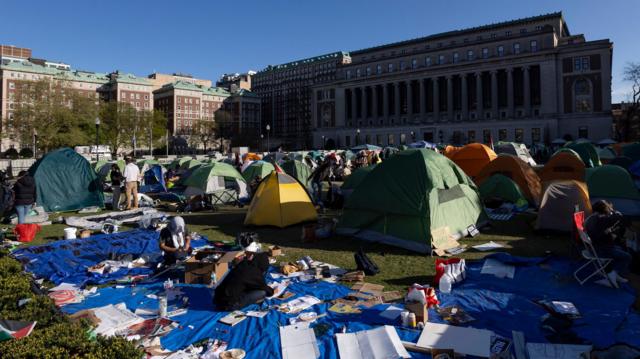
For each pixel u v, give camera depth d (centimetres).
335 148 9456
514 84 7994
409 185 1023
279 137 13700
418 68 8456
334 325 563
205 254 838
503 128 7438
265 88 15100
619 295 662
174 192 2084
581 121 6888
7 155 7238
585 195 1095
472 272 797
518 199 1512
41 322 474
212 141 11119
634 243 816
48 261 904
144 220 1319
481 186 1608
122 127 7350
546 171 1688
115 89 11362
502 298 656
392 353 485
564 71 7069
